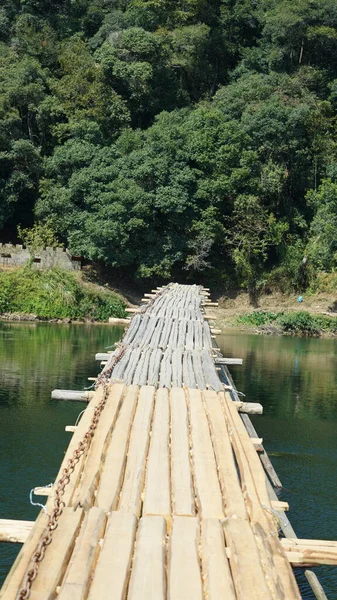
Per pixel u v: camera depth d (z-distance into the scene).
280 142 41.78
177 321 14.84
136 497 5.61
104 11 52.94
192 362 10.90
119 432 7.05
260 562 4.54
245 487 5.88
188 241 38.12
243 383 21.23
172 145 38.62
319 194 40.28
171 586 4.27
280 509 5.86
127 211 36.94
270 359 26.36
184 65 49.28
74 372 20.92
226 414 7.88
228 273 39.84
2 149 38.97
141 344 11.91
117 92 45.81
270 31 51.25
